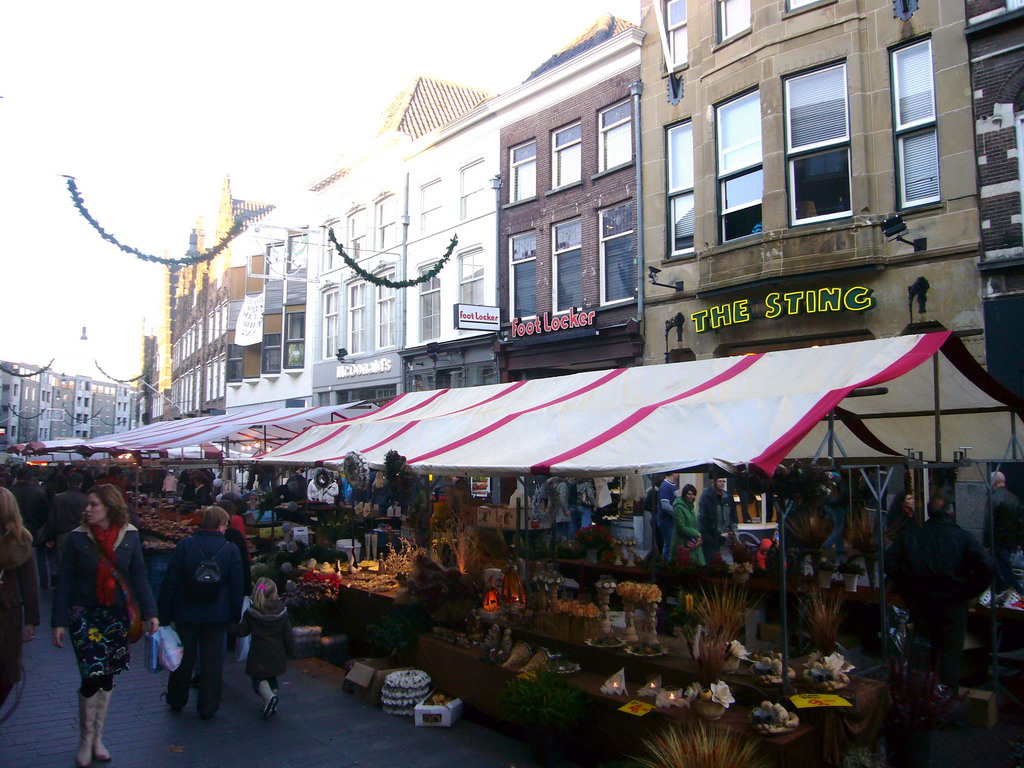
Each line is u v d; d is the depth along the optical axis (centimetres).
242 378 3497
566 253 1883
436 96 2719
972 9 1175
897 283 1223
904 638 648
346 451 936
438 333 2288
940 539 597
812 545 668
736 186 1459
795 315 1329
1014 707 644
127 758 537
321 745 573
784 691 480
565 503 1042
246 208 4153
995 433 758
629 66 1720
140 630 599
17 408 8588
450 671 659
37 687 699
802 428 495
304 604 845
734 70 1449
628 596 588
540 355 1870
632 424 620
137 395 7438
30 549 499
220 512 644
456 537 837
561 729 538
